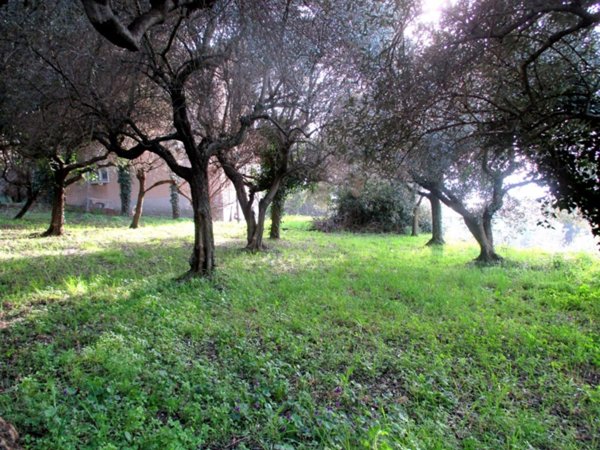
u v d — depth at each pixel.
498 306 6.02
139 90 6.71
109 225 16.89
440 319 5.38
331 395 3.33
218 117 8.09
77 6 4.66
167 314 5.18
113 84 5.96
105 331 4.51
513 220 11.49
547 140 4.01
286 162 11.03
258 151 11.47
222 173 17.28
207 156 7.45
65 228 14.86
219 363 3.88
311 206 27.22
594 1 2.55
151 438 2.54
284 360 4.00
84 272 7.68
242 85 6.46
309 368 3.82
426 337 4.69
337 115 6.48
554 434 2.88
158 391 3.21
